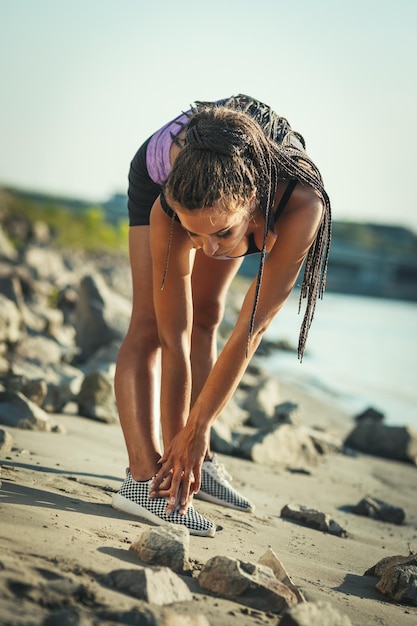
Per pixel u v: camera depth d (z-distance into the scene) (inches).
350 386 466.3
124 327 375.2
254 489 195.2
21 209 1964.8
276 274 116.3
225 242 111.1
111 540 114.0
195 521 130.8
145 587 92.7
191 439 124.7
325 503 198.8
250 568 104.0
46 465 158.1
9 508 117.3
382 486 238.2
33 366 306.0
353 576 128.6
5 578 87.0
